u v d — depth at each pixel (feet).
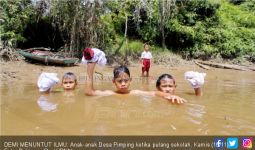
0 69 37.40
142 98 15.55
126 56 52.37
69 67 44.06
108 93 16.55
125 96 15.93
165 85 16.58
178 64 55.21
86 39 48.55
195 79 18.15
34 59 44.06
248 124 12.26
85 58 16.21
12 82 28.27
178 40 61.21
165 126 11.45
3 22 47.09
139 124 11.57
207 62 57.21
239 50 62.59
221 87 27.22
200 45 61.52
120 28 58.23
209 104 15.80
